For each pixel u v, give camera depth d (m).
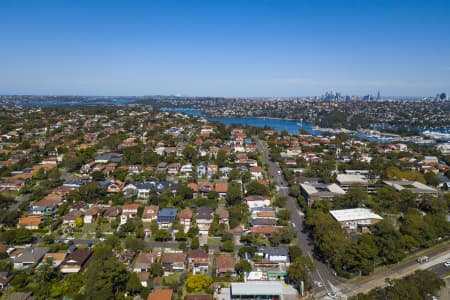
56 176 163.75
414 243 104.12
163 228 119.12
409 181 169.00
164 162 199.75
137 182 164.50
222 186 156.38
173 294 79.81
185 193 144.50
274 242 107.06
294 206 144.88
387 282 82.19
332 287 85.25
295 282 86.25
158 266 88.00
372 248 96.50
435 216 120.81
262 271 90.00
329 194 144.88
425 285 77.69
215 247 106.12
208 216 121.19
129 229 114.31
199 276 82.31
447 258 102.19
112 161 197.25
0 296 77.94
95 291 74.25
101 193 144.38
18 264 91.06
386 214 133.88
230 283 85.94
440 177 188.12
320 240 102.25
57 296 77.19
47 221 120.94
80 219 119.56
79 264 89.88
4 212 120.94
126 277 80.69
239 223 122.94
